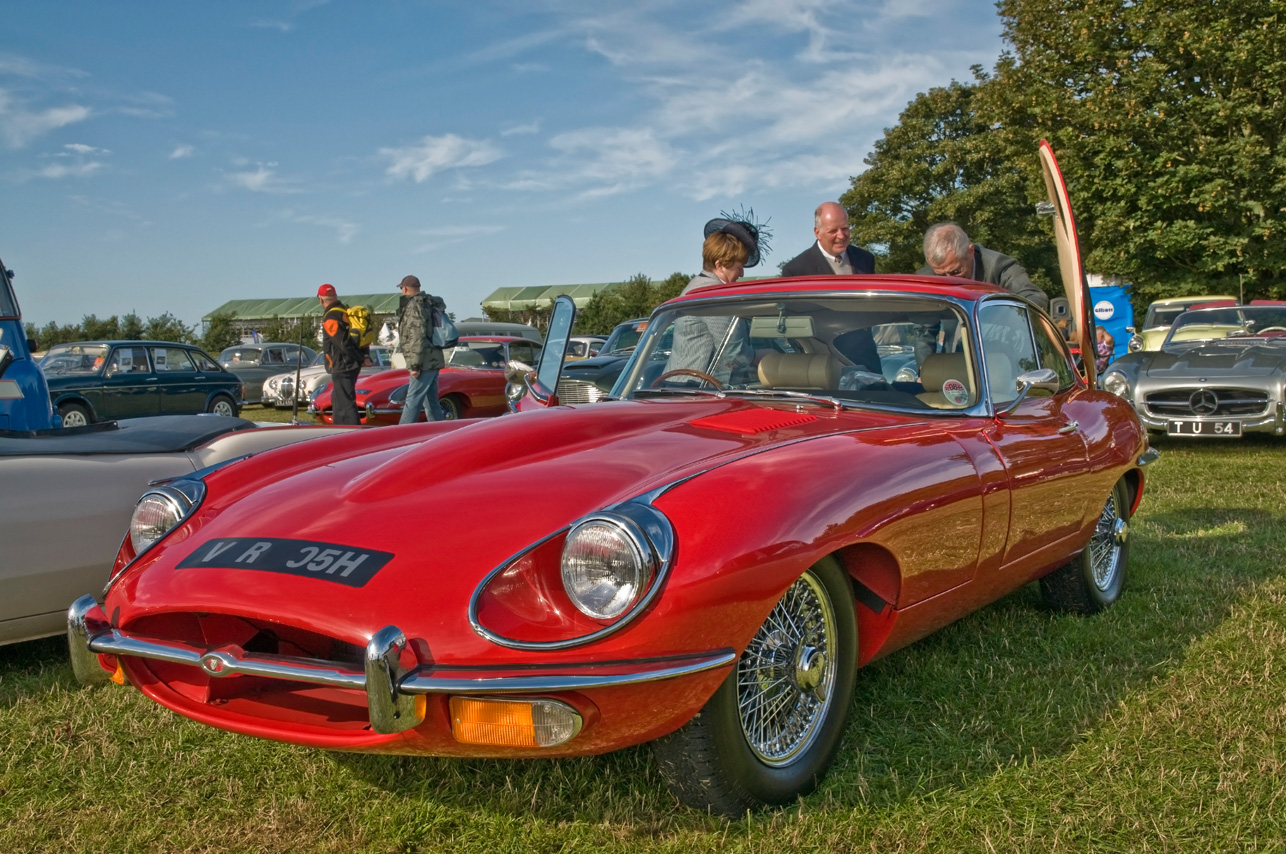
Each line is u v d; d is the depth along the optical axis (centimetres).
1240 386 859
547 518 210
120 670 232
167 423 391
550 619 193
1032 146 2183
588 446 253
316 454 285
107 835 223
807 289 331
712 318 340
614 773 244
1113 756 249
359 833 221
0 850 217
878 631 255
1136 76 1981
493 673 187
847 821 221
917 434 267
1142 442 400
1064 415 344
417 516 219
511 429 260
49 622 329
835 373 309
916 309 315
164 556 235
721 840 213
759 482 215
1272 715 271
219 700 222
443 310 1066
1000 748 257
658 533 193
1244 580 418
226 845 218
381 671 187
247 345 2123
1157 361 938
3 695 308
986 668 313
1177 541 502
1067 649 334
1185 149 1969
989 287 336
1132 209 2039
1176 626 357
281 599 202
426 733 195
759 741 225
